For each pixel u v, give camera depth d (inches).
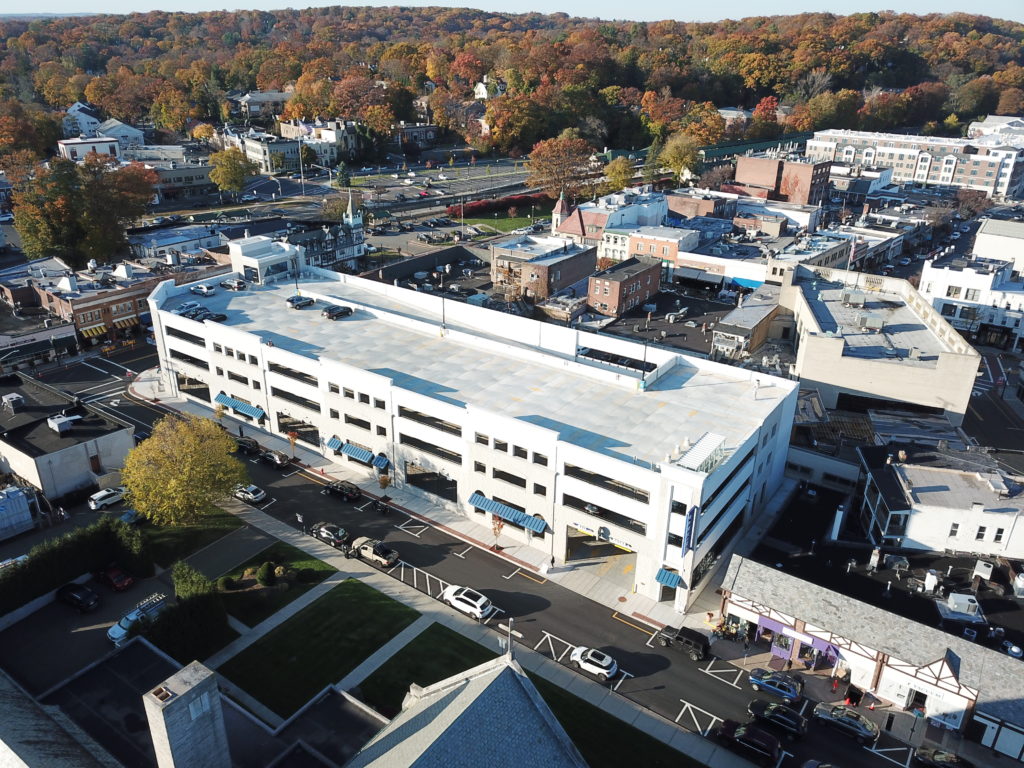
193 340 4097.0
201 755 1713.8
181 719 1640.0
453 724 1471.5
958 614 2477.9
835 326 4372.5
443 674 2410.2
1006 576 2699.3
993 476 2967.5
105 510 3272.6
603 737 2187.5
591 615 2689.5
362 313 4291.3
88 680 2108.8
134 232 6658.5
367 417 3427.7
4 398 3607.3
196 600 2420.0
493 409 3203.7
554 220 7603.4
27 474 3275.1
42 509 3230.8
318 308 4367.6
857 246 6776.6
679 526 2600.9
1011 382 5004.9
